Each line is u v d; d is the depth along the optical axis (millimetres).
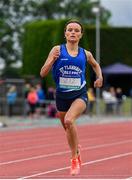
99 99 66812
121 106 67625
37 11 123938
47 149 29969
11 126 48812
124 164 23250
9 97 59312
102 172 20625
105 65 83375
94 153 27734
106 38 83375
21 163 23891
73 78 16984
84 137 38031
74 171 17188
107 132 42781
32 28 79688
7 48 118250
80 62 16984
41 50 78625
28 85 60031
